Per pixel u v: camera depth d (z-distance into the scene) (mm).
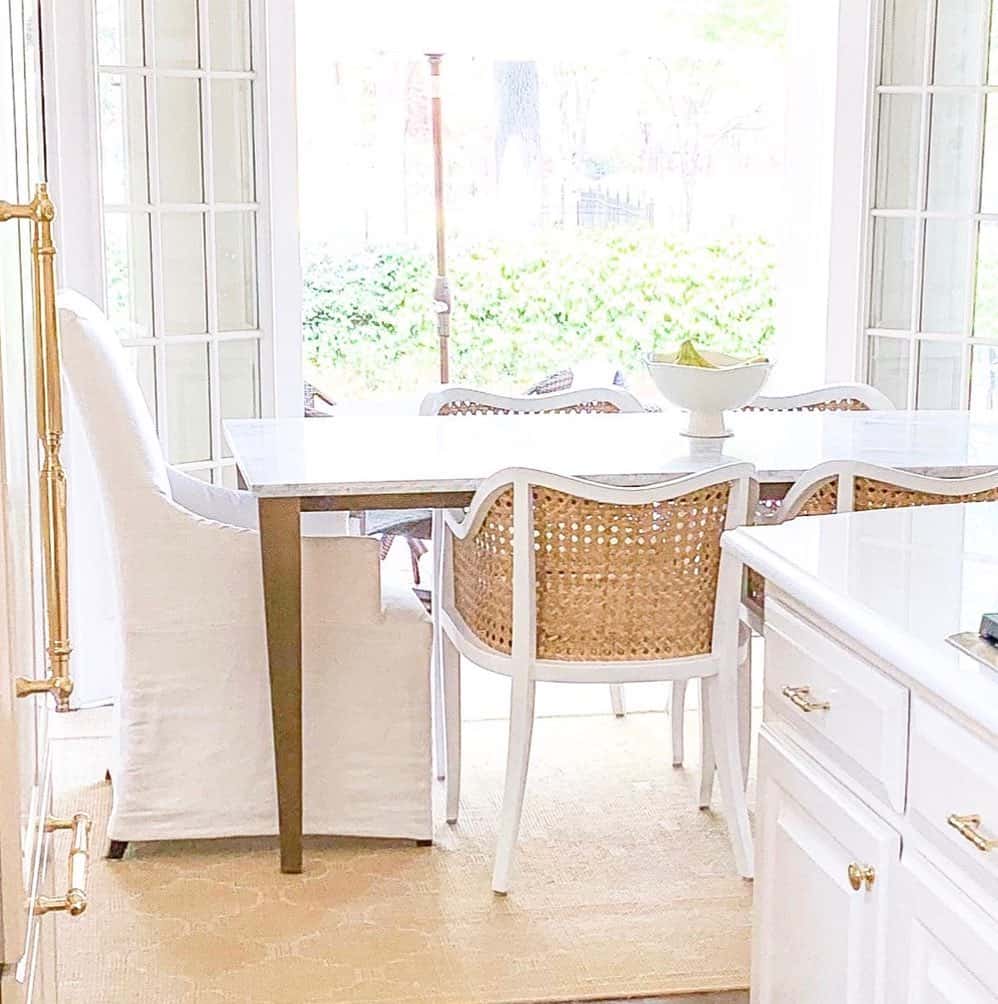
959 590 1708
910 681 1548
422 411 3918
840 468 2885
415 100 8133
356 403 7645
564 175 8336
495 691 4375
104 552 4191
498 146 8250
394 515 4902
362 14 6730
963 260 4656
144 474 3061
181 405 4367
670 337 8555
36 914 1512
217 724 3146
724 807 3299
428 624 3164
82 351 3020
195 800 3160
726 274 8516
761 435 3486
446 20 6852
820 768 1798
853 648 1690
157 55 4191
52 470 1426
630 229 8438
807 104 5449
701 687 3365
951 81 4613
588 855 3184
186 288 4328
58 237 4031
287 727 3029
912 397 4785
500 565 3002
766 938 1972
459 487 2982
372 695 3160
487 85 8172
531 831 3312
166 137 4234
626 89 8266
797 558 1857
